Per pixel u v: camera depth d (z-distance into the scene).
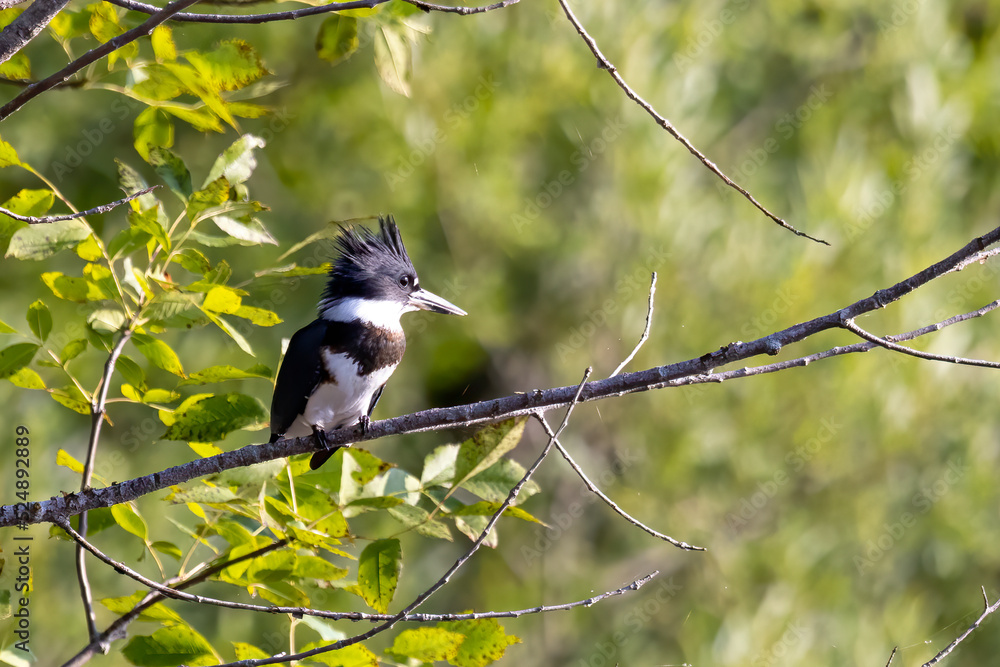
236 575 4.98
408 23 5.14
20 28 4.24
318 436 5.11
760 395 12.48
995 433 13.34
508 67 12.59
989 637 12.40
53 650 10.73
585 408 13.15
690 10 12.98
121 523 5.09
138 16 4.87
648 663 12.50
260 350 12.31
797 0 14.09
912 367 12.34
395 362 6.59
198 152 12.83
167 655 4.91
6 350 5.08
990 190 14.25
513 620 12.95
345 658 4.75
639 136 12.53
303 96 12.75
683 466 12.55
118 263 5.84
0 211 4.05
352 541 5.00
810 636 12.02
